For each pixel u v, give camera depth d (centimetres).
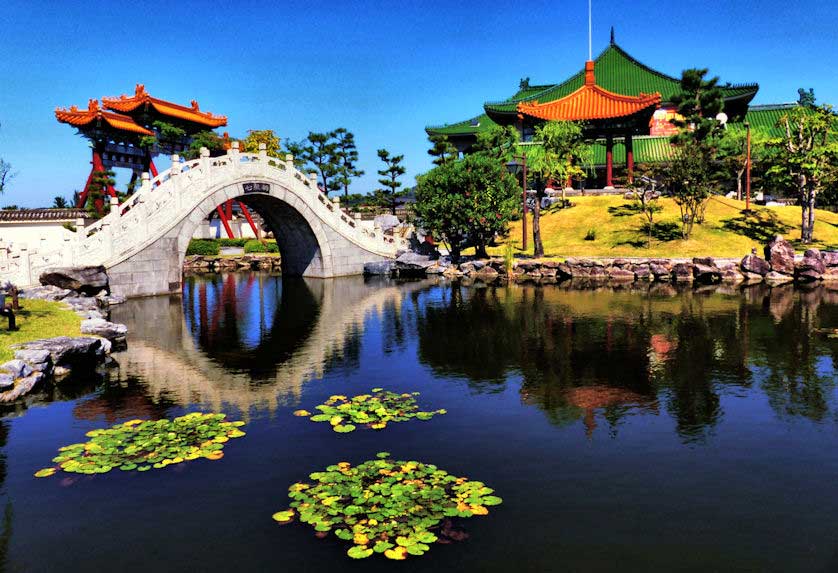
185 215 3594
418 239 5647
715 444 1171
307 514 879
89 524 873
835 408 1389
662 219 5334
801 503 928
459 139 8562
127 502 934
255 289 3984
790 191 6519
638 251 4762
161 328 2473
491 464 1072
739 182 6462
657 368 1762
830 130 4603
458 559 774
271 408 1397
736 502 930
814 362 1809
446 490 955
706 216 5356
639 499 940
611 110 6300
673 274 4222
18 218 5078
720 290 3603
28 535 846
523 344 2109
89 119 6400
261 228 7694
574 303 3112
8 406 1419
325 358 1920
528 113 6400
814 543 815
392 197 7075
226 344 2145
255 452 1123
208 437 1196
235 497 946
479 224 4712
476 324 2517
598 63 8544
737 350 1977
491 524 861
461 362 1856
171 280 3562
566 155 5259
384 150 6788
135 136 6988
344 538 814
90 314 2406
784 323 2447
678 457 1105
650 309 2872
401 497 926
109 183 6169
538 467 1059
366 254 5012
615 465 1069
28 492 970
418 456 1105
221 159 3794
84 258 3153
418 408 1401
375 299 3388
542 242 5381
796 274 4050
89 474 1033
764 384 1586
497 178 4809
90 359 1844
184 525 866
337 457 1098
